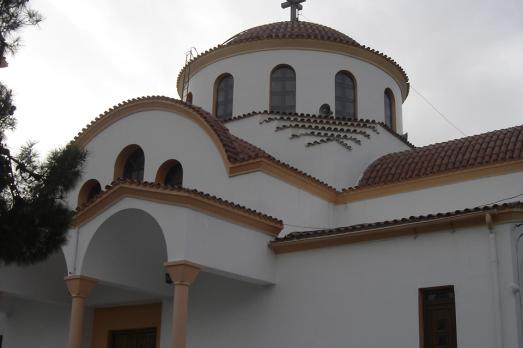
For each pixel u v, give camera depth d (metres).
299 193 17.36
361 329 13.92
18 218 10.45
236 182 16.59
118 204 15.12
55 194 10.91
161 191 14.16
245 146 17.80
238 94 22.03
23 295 17.75
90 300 18.50
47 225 10.80
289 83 21.88
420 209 17.22
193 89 23.47
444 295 13.25
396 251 13.94
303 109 21.44
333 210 18.48
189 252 13.71
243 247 14.95
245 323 15.60
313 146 19.31
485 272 12.68
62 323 19.25
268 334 15.16
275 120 20.22
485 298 12.55
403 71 23.62
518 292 12.21
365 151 19.97
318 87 21.69
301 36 21.91
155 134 18.52
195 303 16.55
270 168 16.48
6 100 10.45
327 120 20.48
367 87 22.34
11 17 10.57
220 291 16.23
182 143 17.94
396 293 13.69
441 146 19.08
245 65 22.19
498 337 12.10
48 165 10.91
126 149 19.05
